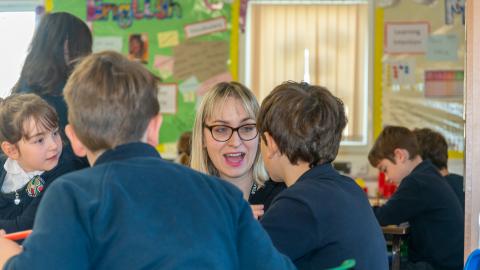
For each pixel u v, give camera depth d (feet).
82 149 4.02
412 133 10.83
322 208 4.80
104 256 3.48
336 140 5.23
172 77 17.54
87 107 3.78
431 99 16.84
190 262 3.54
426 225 9.65
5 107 6.63
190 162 7.14
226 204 3.92
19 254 3.46
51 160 6.61
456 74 16.80
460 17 16.79
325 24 16.94
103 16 17.69
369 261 4.87
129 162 3.76
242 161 6.72
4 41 17.15
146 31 17.62
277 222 4.80
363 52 16.93
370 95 16.93
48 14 7.63
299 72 16.99
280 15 17.06
